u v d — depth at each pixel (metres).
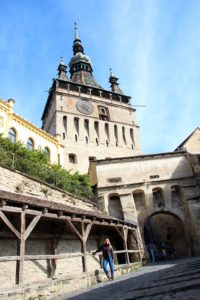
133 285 6.89
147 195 24.39
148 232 27.81
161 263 17.59
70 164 39.41
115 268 12.76
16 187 13.59
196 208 22.78
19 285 7.72
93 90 50.97
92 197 22.33
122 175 25.25
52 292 8.14
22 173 14.25
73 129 42.97
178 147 33.62
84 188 21.77
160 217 28.84
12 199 8.76
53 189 16.42
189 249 23.44
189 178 24.95
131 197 23.94
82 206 19.09
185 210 24.14
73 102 46.03
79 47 65.12
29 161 16.31
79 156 40.75
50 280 8.68
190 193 23.97
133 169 25.62
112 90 56.75
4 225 10.27
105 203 23.67
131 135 48.75
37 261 11.31
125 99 54.06
